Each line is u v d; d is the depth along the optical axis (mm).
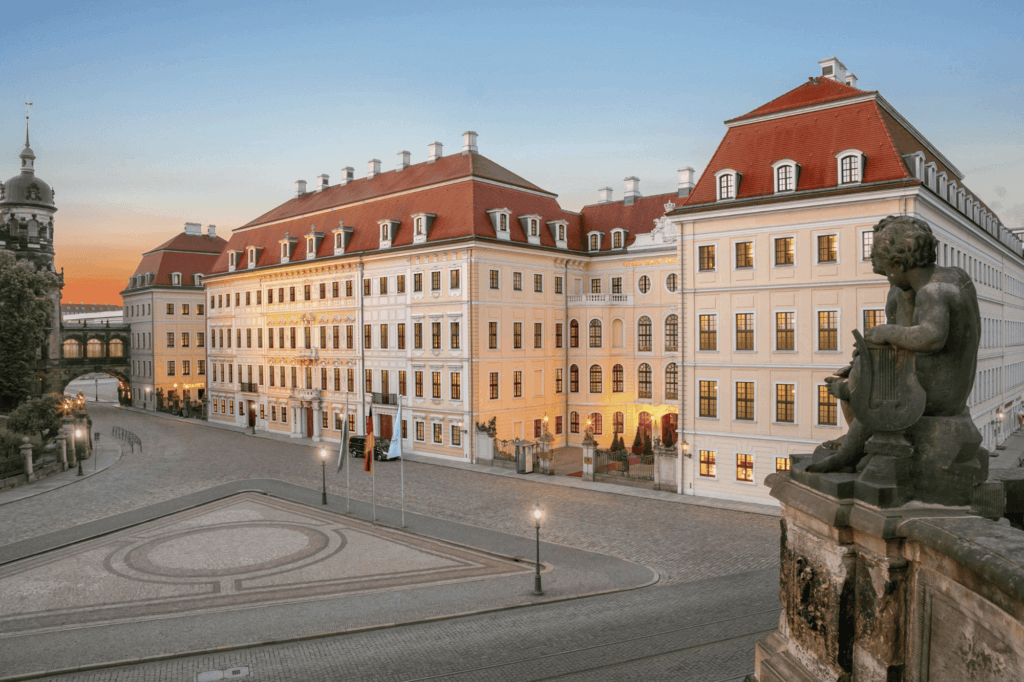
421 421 55938
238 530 32969
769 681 6453
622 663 15992
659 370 56250
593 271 61156
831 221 35562
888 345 5473
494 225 53844
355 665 17219
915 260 5672
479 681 15555
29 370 70188
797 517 6363
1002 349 53781
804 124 38000
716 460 39375
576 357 59281
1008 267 57031
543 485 43531
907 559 5156
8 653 18891
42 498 40688
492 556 28531
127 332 101062
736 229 38531
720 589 23344
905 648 5211
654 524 33500
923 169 34781
